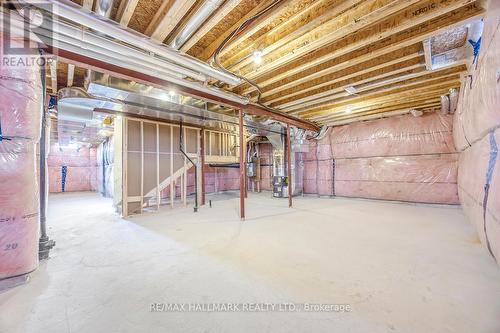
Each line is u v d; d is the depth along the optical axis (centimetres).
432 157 533
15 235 177
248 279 192
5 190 172
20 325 136
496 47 177
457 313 146
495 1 179
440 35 251
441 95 439
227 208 542
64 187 1009
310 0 209
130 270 211
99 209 550
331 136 712
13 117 173
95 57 223
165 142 532
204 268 214
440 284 182
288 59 285
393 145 587
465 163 410
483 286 178
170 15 202
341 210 503
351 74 339
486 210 240
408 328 133
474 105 261
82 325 137
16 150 176
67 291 174
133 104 380
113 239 305
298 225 372
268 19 212
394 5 197
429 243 278
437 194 525
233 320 141
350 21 220
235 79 311
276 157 751
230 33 230
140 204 482
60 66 333
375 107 519
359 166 654
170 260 233
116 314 147
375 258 234
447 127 513
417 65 307
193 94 334
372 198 627
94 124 519
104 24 189
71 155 1030
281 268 213
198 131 604
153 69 260
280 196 732
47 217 454
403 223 380
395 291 172
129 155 473
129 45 236
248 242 288
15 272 177
